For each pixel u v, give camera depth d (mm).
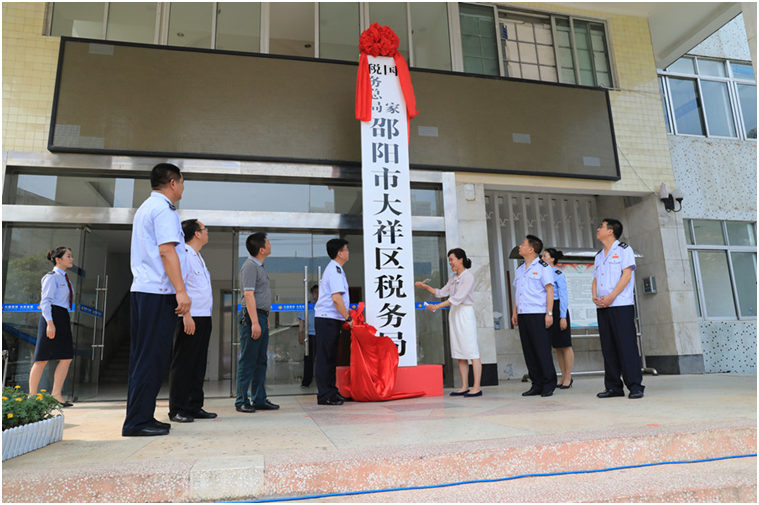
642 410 3041
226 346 10602
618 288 3945
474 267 6387
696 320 7098
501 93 6863
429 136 6484
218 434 2535
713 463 2139
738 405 3137
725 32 8844
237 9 6430
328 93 6277
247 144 5926
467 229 6457
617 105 7449
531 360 4562
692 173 8039
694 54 8672
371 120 5383
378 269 5043
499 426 2564
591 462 2066
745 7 4305
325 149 6137
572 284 7137
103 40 5770
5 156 5430
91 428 2967
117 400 5547
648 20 7895
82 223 5523
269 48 6484
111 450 2168
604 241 4242
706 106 8562
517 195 7922
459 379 6082
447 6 7062
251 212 5895
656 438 2168
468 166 6535
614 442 2115
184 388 3139
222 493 1726
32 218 5402
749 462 2145
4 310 5309
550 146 6898
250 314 3705
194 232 3518
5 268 5379
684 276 7184
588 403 3580
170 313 2688
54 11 5953
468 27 7188
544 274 4527
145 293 2629
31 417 2281
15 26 5762
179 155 5711
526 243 4672
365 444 2160
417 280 6266
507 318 7492
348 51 6625
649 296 7434
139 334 2615
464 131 6617
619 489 1771
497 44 7211
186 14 6289
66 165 5520
